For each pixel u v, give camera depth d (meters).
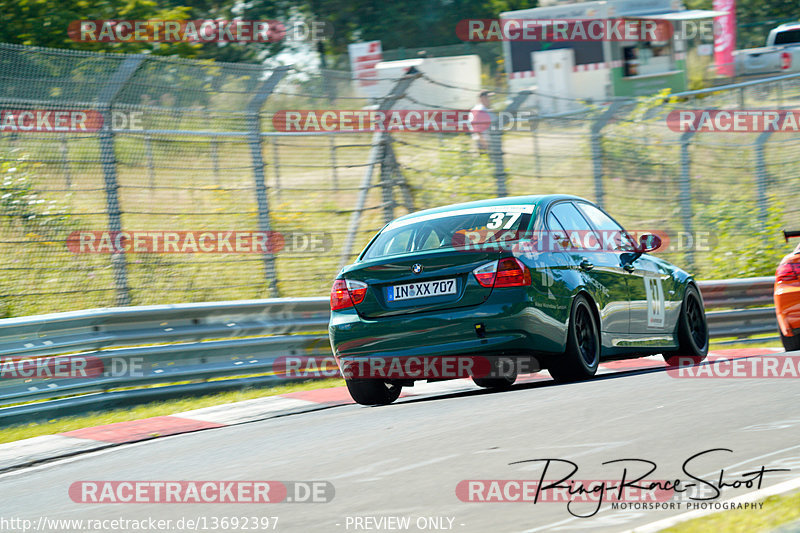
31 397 30.47
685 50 91.88
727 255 54.88
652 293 30.83
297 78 41.84
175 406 31.88
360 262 27.28
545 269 25.78
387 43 131.75
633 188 54.72
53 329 31.39
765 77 100.56
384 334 25.97
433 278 25.70
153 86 38.03
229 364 34.31
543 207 27.52
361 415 24.97
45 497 18.48
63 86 36.34
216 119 40.12
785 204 60.06
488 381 32.59
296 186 48.09
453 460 16.75
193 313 34.12
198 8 121.25
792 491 12.62
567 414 20.31
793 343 35.50
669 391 22.58
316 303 37.16
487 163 50.75
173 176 41.97
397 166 46.12
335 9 128.88
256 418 28.42
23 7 76.50
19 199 39.31
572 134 49.78
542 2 94.50
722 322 45.81
